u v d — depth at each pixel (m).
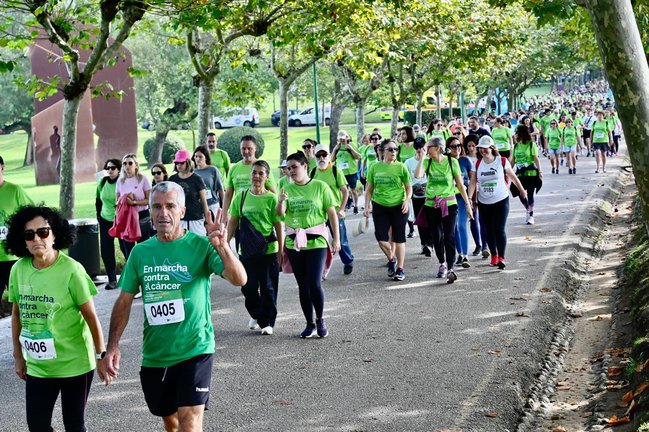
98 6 23.69
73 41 20.50
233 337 12.67
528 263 17.59
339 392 9.88
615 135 50.66
